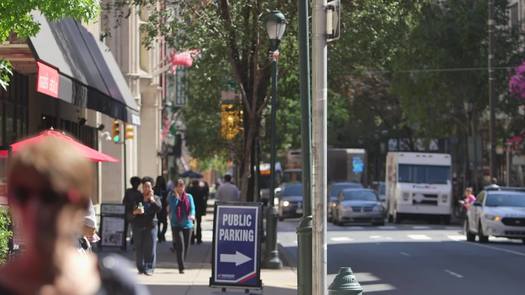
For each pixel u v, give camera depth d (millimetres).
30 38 35312
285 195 104188
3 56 39500
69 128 64188
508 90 97250
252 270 31453
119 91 58375
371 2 47500
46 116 56625
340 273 24453
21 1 25156
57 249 6047
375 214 92250
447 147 129000
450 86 98688
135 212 38250
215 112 100812
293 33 49750
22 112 51688
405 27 50812
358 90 124188
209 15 46344
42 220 5980
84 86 44250
